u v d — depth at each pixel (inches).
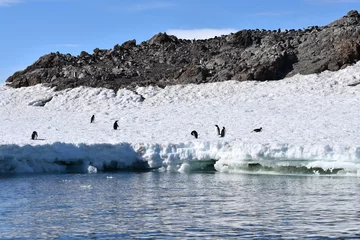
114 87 7726.4
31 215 2883.9
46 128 5802.2
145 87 7657.5
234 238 2455.7
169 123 5895.7
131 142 4746.6
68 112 7007.9
